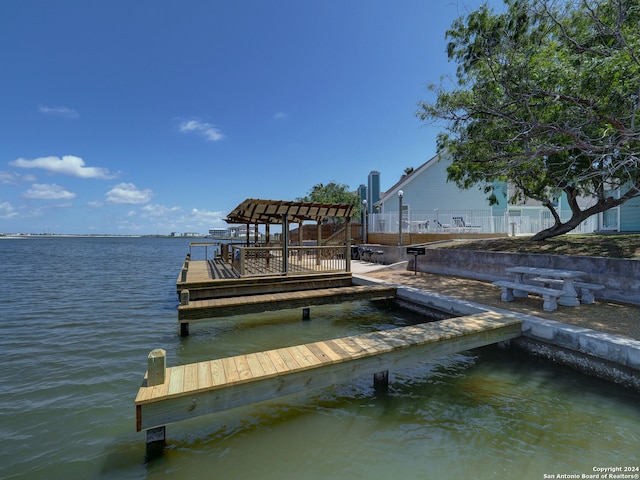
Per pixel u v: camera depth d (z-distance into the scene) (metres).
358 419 4.05
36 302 11.62
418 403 4.40
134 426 4.00
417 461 3.27
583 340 5.00
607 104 5.90
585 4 5.96
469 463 3.22
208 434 3.78
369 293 9.54
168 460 3.37
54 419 4.15
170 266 26.36
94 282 16.80
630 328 5.33
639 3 5.81
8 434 3.83
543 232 11.44
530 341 5.91
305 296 8.91
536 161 9.35
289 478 3.08
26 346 6.90
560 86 6.85
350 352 4.54
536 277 8.78
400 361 4.83
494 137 8.26
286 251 10.91
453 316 7.68
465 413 4.12
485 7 7.48
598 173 6.46
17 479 3.11
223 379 3.72
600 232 14.84
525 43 7.10
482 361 5.77
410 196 22.55
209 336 7.64
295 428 3.88
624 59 5.61
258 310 8.32
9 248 64.06
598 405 4.23
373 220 21.44
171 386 3.55
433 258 12.77
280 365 4.11
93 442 3.68
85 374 5.51
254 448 3.53
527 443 3.49
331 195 40.31
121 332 7.95
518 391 4.67
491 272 10.39
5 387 5.02
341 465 3.24
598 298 7.48
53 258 36.03
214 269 13.41
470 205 22.66
